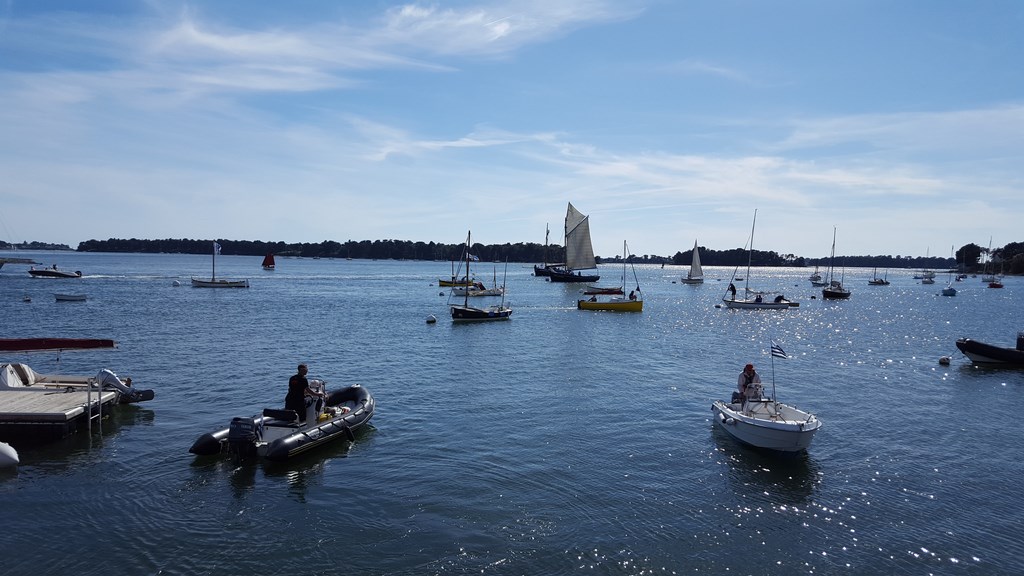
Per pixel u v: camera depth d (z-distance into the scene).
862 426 25.48
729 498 18.05
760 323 68.75
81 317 61.03
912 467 20.72
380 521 16.39
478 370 36.56
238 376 33.50
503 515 16.78
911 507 17.62
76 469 19.61
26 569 13.95
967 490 18.84
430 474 19.53
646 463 20.75
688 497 18.08
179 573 13.91
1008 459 21.62
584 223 135.00
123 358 38.56
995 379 36.06
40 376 27.31
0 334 48.47
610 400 29.19
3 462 19.47
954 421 26.44
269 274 171.88
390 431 23.86
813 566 14.51
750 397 24.20
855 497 18.27
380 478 19.20
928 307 96.50
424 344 47.31
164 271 172.00
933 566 14.58
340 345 45.84
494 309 68.12
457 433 23.70
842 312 85.50
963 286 172.25
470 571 14.08
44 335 48.03
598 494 18.19
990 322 72.12
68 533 15.59
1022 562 14.79
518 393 30.45
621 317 72.81
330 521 16.38
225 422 24.73
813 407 28.62
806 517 16.92
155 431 23.41
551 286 135.62
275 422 21.67
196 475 19.28
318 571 14.05
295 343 46.38
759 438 21.66
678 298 109.44
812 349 48.19
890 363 41.53
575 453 21.61
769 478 19.56
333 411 23.42
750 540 15.64
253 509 17.02
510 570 14.13
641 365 39.03
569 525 16.25
